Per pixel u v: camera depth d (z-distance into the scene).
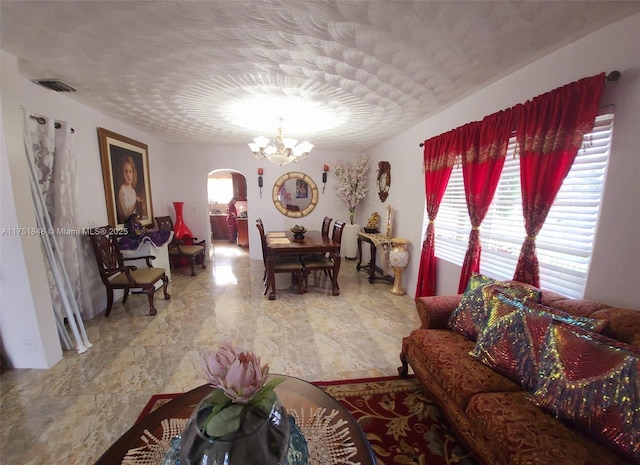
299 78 2.13
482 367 1.42
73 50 1.74
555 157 1.63
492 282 1.76
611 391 0.98
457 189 2.72
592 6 1.28
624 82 1.36
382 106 2.77
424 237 3.28
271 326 2.74
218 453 0.76
